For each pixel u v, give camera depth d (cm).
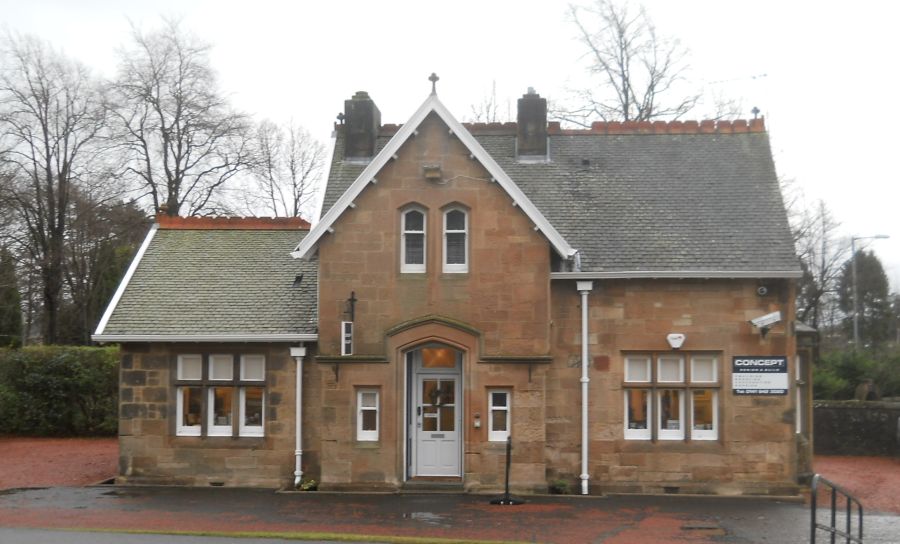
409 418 1955
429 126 1920
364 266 1914
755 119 2280
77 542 1395
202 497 1839
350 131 2250
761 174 2161
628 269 1931
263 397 2014
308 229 2331
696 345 1931
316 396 1989
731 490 1902
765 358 1916
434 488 1895
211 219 2348
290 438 1986
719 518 1639
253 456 1991
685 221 2048
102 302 4147
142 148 3950
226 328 1992
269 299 2083
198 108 4006
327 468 1902
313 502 1775
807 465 2053
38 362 2920
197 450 1998
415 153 1920
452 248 1927
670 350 1934
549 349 1884
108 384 2925
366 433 1916
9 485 2008
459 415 1956
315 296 2081
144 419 2011
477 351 1884
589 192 2139
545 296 1884
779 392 1911
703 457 1916
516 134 2302
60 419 2917
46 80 3706
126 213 4012
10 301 3988
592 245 1992
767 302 1928
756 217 2050
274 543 1409
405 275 1906
